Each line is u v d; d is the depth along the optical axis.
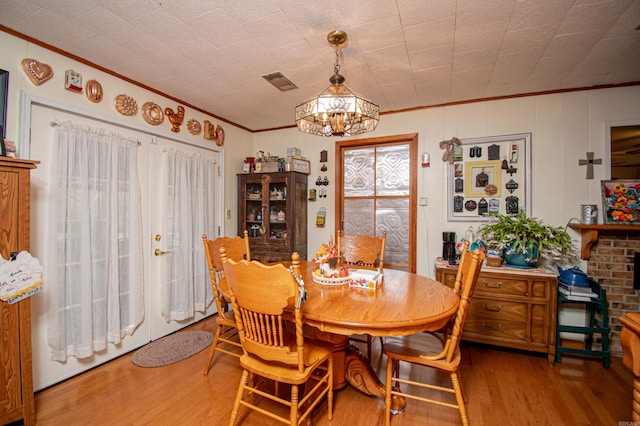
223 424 1.66
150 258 2.73
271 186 3.71
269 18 1.73
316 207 3.75
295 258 1.37
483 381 2.09
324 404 1.84
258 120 3.70
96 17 1.73
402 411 1.78
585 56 2.13
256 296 1.37
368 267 2.55
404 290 1.82
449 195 3.07
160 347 2.59
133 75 2.48
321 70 2.39
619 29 1.81
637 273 2.46
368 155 3.53
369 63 2.26
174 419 1.70
